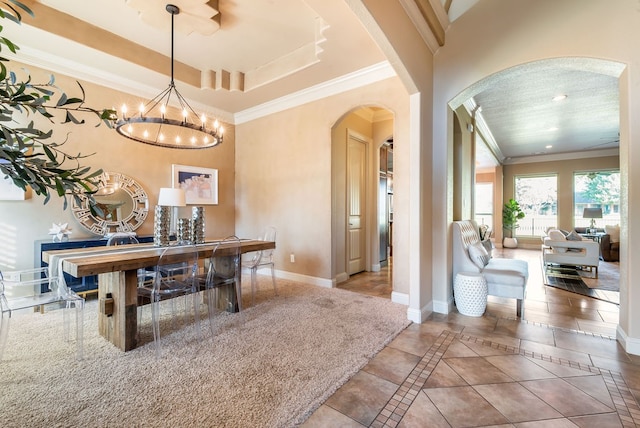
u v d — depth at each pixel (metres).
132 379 1.98
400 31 2.57
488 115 5.79
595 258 5.08
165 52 3.86
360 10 2.12
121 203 4.11
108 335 2.54
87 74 3.79
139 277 3.10
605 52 2.48
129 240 3.66
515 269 3.48
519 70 2.93
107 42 3.43
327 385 1.94
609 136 7.25
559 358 2.30
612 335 2.70
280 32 3.39
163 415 1.65
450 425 1.61
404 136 3.62
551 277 5.02
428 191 3.23
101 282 2.64
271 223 5.07
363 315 3.17
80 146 3.78
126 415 1.65
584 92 4.74
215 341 2.55
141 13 2.90
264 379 2.00
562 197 9.12
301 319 3.05
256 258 4.12
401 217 3.64
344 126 4.77
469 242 3.74
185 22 3.03
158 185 4.56
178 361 2.22
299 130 4.66
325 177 4.38
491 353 2.38
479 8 3.07
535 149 8.66
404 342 2.58
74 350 2.37
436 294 3.33
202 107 5.07
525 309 3.42
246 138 5.45
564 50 2.63
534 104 5.23
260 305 3.48
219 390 1.88
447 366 2.19
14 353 2.31
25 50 3.31
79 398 1.78
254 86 4.35
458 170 4.34
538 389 1.92
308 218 4.58
